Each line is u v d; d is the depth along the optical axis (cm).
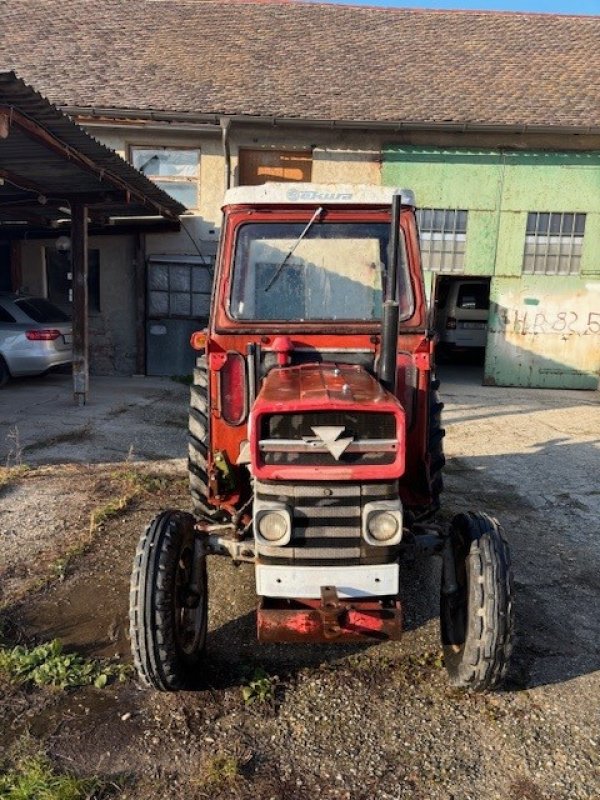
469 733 312
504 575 310
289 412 293
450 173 1272
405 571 480
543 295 1305
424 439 377
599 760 295
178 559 329
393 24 1598
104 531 533
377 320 382
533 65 1434
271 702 332
